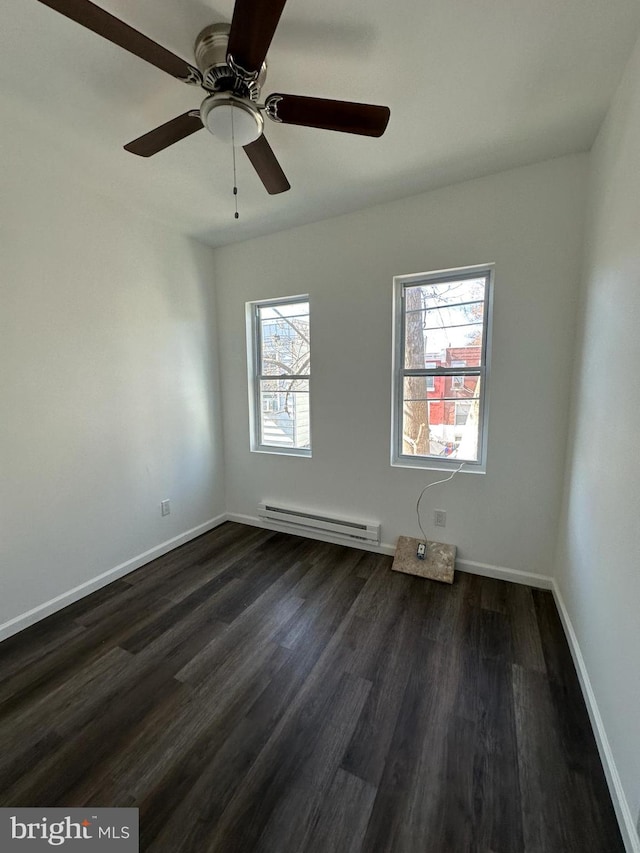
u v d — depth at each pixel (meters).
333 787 1.22
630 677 1.11
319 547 2.98
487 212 2.22
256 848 1.06
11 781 1.25
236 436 3.41
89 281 2.27
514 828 1.10
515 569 2.42
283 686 1.63
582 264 2.01
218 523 3.46
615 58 1.38
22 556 2.01
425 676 1.67
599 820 1.12
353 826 1.11
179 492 3.03
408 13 1.21
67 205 2.12
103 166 2.04
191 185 2.23
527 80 1.48
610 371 1.47
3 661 1.79
